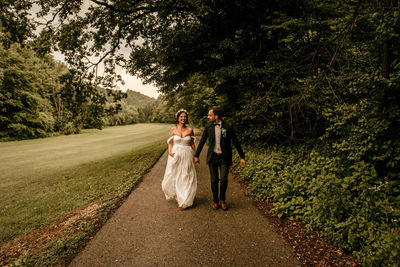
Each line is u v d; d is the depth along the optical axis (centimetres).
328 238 244
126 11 835
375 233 215
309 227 267
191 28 732
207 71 809
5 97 2894
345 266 206
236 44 693
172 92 1210
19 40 810
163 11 771
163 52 741
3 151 1809
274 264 218
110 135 3841
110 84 921
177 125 398
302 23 518
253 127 676
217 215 337
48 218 368
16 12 748
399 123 286
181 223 316
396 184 271
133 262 232
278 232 277
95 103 909
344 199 261
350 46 362
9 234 321
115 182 571
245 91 674
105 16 844
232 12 701
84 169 827
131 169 729
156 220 329
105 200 429
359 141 318
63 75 863
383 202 235
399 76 255
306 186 337
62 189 557
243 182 498
